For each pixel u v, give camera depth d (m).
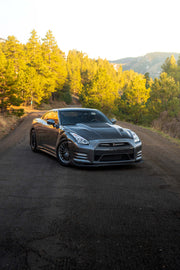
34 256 2.01
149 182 4.30
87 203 3.25
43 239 2.29
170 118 31.84
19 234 2.39
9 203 3.25
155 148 8.62
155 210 3.02
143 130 16.38
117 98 36.72
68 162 5.44
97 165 5.06
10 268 1.85
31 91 48.62
